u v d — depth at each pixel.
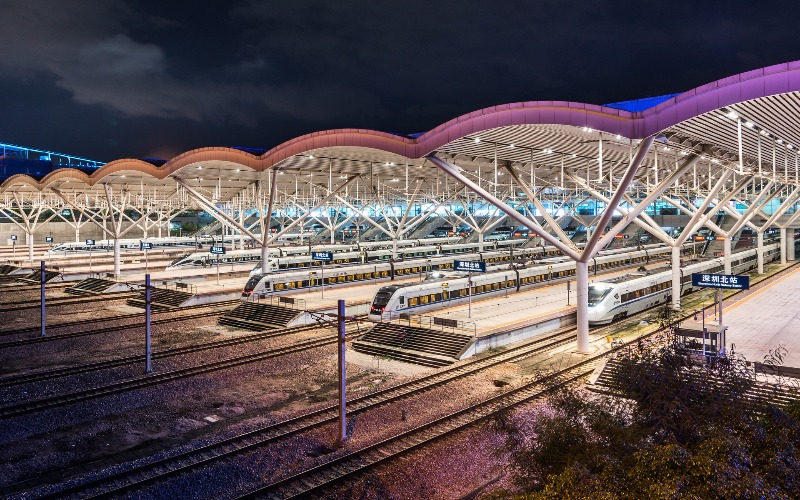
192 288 52.06
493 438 19.84
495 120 26.12
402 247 76.81
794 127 24.27
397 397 24.00
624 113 23.84
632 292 38.75
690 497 10.06
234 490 16.66
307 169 45.97
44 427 21.55
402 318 36.38
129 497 16.17
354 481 17.09
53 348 33.31
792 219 67.38
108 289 53.09
